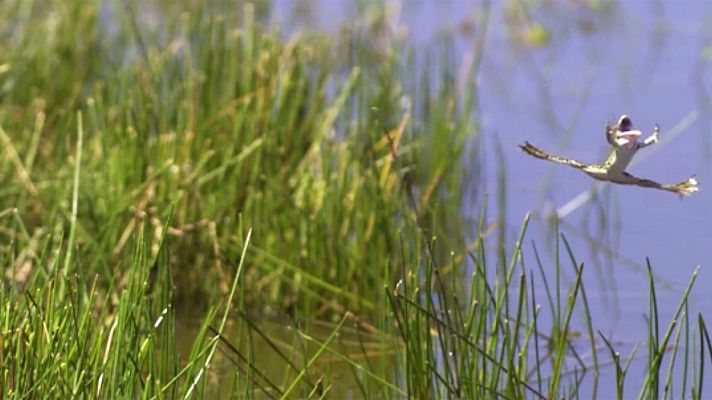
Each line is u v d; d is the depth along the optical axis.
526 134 15.05
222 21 12.51
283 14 18.84
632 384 9.45
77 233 10.46
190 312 10.63
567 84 16.72
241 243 10.26
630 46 18.20
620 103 15.99
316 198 11.18
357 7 18.36
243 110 11.38
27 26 15.30
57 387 7.09
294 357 9.70
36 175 11.22
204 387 7.50
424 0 19.84
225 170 11.15
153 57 13.09
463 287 11.28
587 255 12.16
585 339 10.30
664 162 14.20
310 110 12.10
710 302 11.05
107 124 12.20
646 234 12.58
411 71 13.72
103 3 17.97
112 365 7.05
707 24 18.83
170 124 11.94
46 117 13.26
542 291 11.33
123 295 7.15
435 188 12.39
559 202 13.32
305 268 10.83
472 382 7.84
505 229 12.77
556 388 8.07
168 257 7.66
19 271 10.05
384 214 10.83
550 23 19.12
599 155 14.42
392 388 8.66
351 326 10.46
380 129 12.23
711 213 13.05
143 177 11.02
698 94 16.22
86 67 14.95
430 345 7.91
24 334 7.18
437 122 13.11
